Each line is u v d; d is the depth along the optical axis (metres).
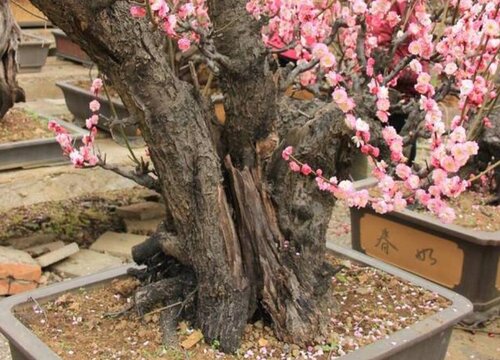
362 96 1.65
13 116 3.55
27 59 5.26
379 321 1.71
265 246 1.60
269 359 1.52
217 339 1.55
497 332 2.51
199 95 1.57
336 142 1.66
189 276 1.68
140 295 1.66
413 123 1.76
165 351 1.53
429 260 2.54
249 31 1.52
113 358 1.50
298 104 1.77
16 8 6.06
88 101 3.87
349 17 1.67
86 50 1.43
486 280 2.43
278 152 1.67
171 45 1.70
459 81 1.66
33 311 1.70
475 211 2.62
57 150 3.22
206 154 1.54
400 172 1.44
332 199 1.74
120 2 1.37
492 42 1.64
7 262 2.58
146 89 1.46
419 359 1.68
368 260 2.04
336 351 1.56
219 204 1.56
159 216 3.23
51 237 2.98
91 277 1.85
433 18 1.82
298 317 1.58
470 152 1.33
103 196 3.42
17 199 3.10
